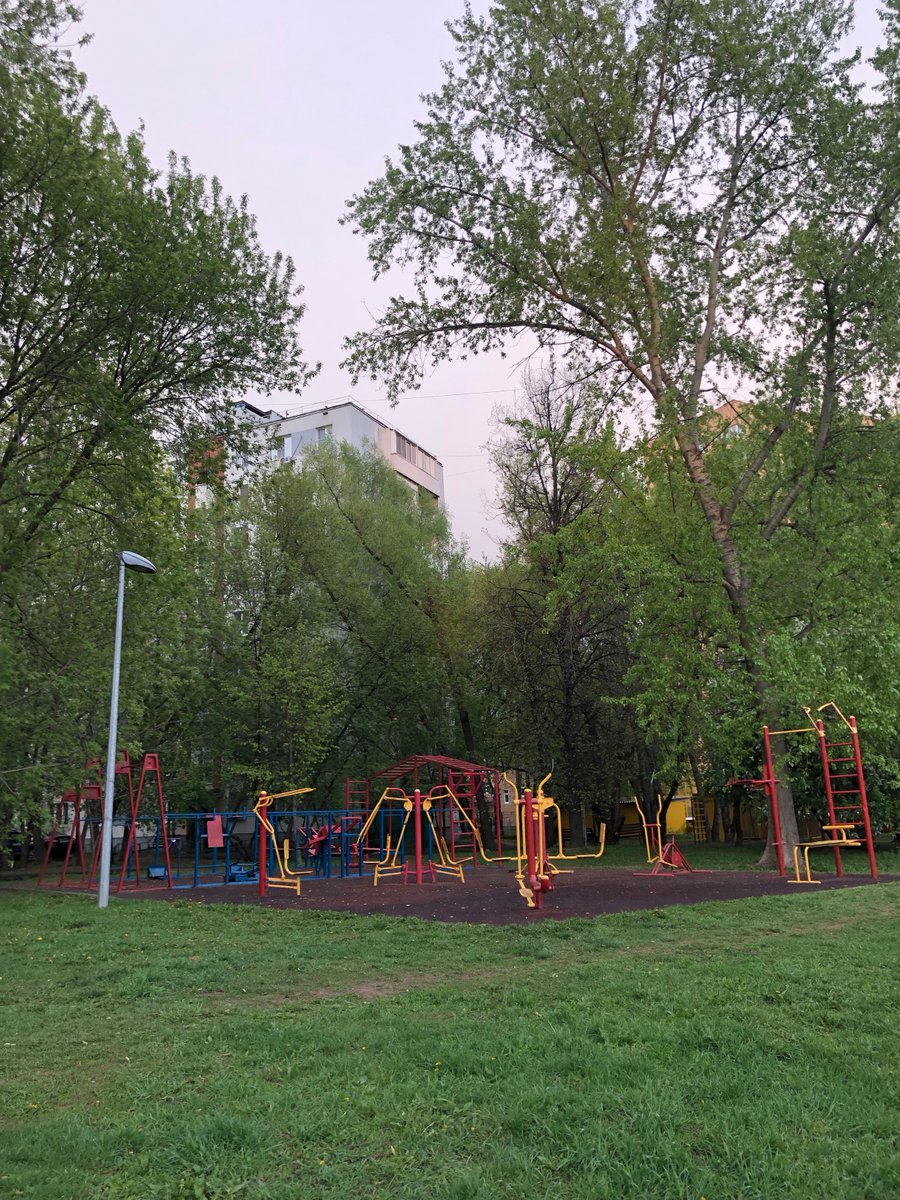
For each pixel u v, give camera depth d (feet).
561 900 43.55
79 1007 22.86
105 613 63.72
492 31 63.98
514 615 89.92
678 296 69.00
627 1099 13.84
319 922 38.60
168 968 27.84
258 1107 14.11
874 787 68.74
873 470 62.85
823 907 37.47
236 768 80.53
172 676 74.74
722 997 20.75
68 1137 13.02
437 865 76.23
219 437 67.15
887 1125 12.77
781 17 63.36
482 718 103.19
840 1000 20.31
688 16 63.62
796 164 66.64
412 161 65.36
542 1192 11.05
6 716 54.95
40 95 52.34
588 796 82.12
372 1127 13.23
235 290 62.54
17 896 54.44
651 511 68.95
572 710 85.35
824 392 64.03
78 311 55.52
